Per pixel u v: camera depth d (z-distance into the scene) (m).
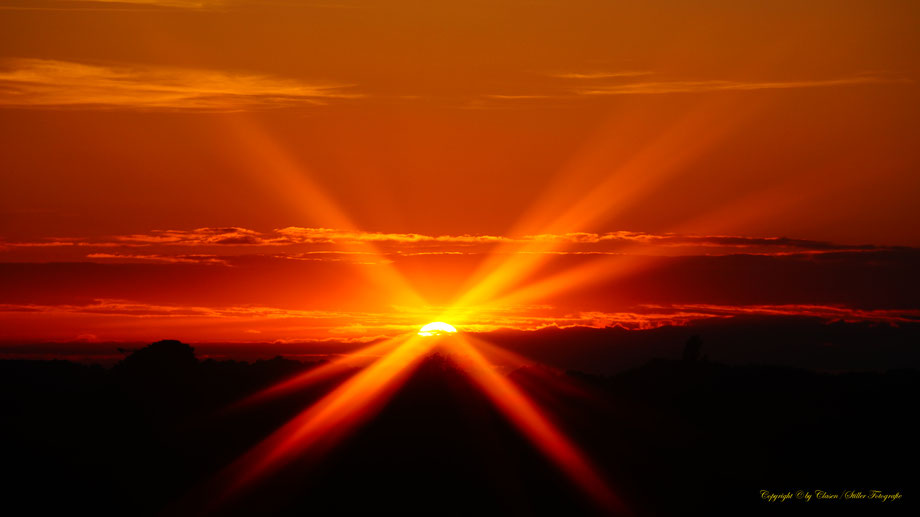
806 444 42.91
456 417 46.84
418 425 45.78
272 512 38.03
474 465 42.03
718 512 38.38
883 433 43.06
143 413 45.31
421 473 41.12
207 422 45.72
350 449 43.22
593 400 49.72
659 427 46.16
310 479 40.66
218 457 42.28
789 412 46.53
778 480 40.41
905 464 40.56
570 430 45.81
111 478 39.56
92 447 41.72
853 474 40.22
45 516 36.56
